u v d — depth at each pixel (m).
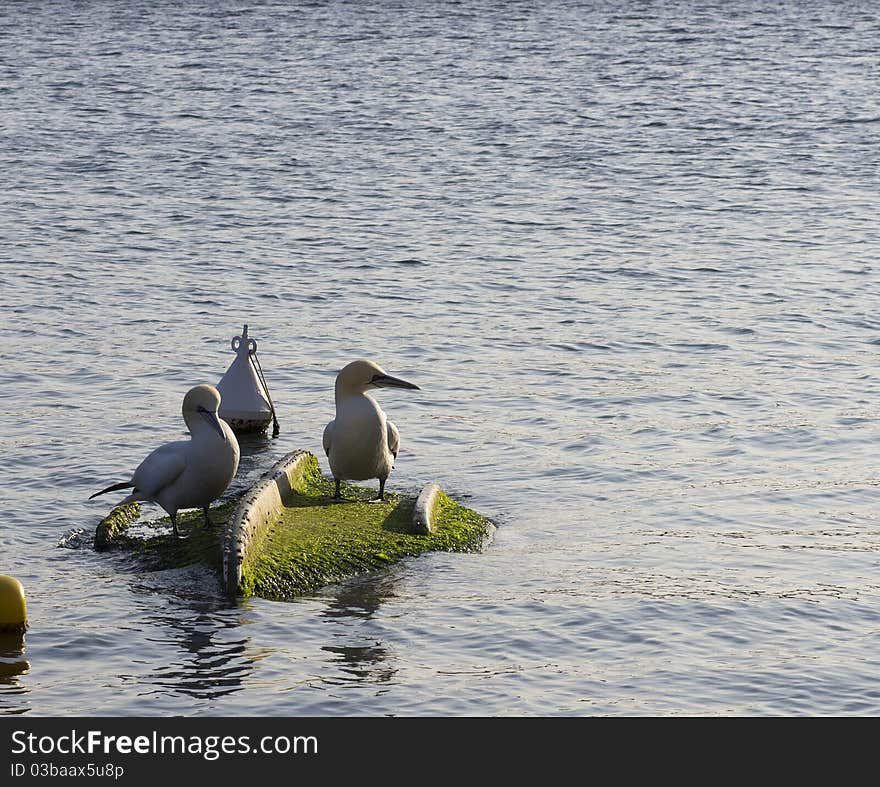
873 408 18.34
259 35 85.88
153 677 10.32
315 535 12.95
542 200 36.03
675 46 80.88
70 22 93.19
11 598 11.01
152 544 13.09
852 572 12.56
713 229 32.19
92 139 46.06
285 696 10.05
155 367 20.09
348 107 54.91
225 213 33.72
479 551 13.20
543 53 76.69
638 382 19.64
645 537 13.58
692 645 10.93
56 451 16.09
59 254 28.50
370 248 29.62
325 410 18.50
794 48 79.94
